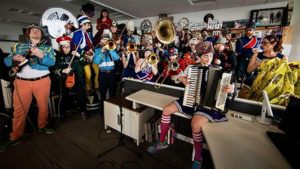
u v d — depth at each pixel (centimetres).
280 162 68
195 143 120
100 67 217
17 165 138
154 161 148
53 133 188
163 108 144
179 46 334
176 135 190
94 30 758
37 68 157
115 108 178
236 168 63
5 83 216
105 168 138
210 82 119
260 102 128
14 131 162
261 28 380
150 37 318
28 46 152
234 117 119
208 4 407
